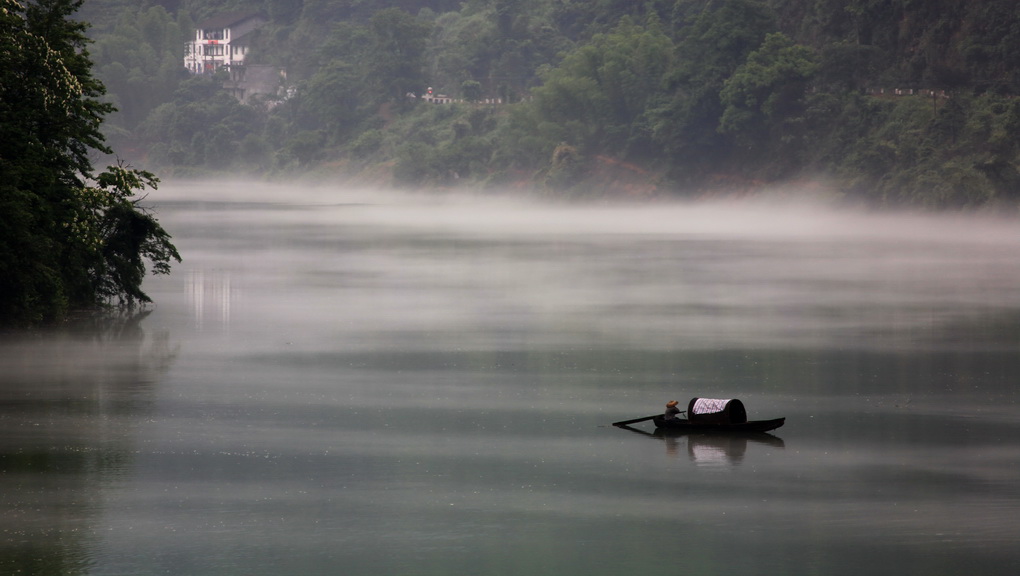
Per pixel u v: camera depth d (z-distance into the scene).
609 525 63.94
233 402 93.81
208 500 67.69
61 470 73.44
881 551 59.88
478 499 68.31
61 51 133.75
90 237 132.12
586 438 83.06
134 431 83.75
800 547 60.44
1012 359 115.62
